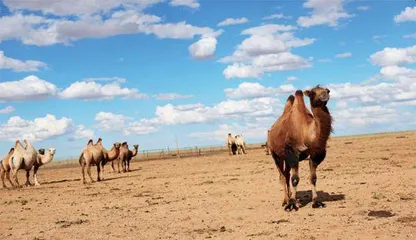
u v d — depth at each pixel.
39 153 28.55
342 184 15.36
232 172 24.75
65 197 19.02
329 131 10.42
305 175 19.83
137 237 9.85
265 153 45.38
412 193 12.49
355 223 9.38
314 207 11.38
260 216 11.02
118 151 32.72
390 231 8.51
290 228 9.45
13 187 26.48
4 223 13.06
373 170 19.14
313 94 10.37
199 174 25.39
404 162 21.89
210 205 13.38
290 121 11.11
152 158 61.25
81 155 26.20
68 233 10.80
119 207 14.61
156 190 18.94
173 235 9.77
